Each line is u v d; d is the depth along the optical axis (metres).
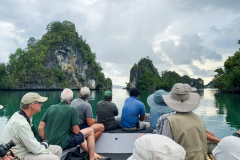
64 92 3.57
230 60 72.81
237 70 64.94
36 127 13.63
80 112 4.13
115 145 4.37
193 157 2.18
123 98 45.53
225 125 13.02
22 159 2.77
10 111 21.83
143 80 170.00
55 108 3.47
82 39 151.75
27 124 2.78
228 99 39.47
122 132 4.35
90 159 3.71
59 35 137.50
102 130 4.29
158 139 1.54
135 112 4.36
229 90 72.25
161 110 3.66
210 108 23.39
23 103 2.86
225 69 77.44
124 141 4.36
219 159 1.74
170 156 1.44
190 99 2.40
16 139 2.76
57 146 3.18
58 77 122.81
